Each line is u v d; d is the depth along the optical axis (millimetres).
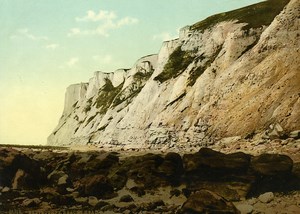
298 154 28078
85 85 122188
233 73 51406
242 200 17906
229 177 19094
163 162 21844
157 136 54844
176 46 71875
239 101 46750
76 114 115188
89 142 92062
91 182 20250
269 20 57062
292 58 45375
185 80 60656
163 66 70812
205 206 14922
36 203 18438
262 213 15578
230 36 56562
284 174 18641
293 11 49781
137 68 98188
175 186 21062
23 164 22359
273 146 34188
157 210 16703
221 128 45594
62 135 114500
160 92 64875
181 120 54094
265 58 49062
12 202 19047
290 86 42031
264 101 43125
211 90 53000
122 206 17688
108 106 102562
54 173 24000
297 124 37062
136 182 21734
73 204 18531
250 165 19141
